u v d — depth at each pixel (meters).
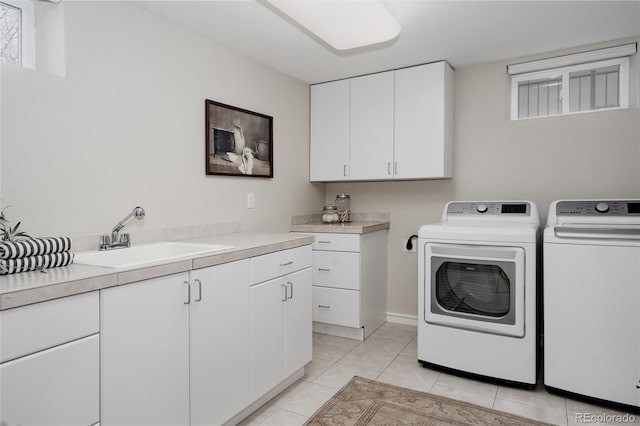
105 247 1.86
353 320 3.06
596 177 2.71
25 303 1.09
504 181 3.03
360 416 1.97
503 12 2.21
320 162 3.52
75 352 1.22
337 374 2.47
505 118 3.02
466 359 2.39
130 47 2.04
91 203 1.86
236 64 2.75
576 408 2.05
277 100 3.16
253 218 2.91
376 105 3.23
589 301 2.06
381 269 3.44
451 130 3.14
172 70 2.28
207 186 2.52
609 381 2.02
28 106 1.63
